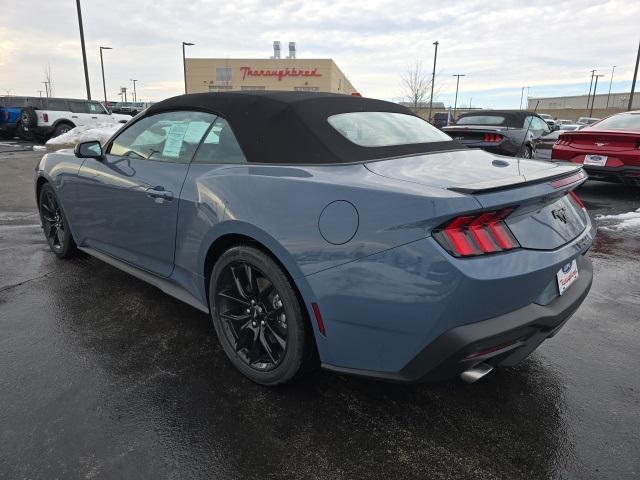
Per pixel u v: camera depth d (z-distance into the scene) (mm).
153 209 2875
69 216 3854
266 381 2369
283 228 2127
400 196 1867
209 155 2691
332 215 2012
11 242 4848
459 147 2875
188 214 2613
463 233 1798
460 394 2400
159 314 3229
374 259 1889
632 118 7633
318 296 2037
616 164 6789
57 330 2980
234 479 1850
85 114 18281
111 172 3264
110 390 2373
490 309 1831
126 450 1976
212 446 2012
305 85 55562
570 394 2414
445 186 1907
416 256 1801
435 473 1890
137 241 3109
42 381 2432
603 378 2562
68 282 3752
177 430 2100
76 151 3297
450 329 1804
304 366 2254
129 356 2697
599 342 2965
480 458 1972
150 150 3096
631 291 3805
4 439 2016
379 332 1934
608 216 6211
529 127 10406
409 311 1835
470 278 1740
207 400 2311
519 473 1895
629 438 2098
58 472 1850
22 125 17344
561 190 2109
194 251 2627
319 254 2021
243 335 2480
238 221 2291
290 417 2201
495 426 2164
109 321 3113
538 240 2004
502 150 9281
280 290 2191
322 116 2543
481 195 1814
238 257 2354
